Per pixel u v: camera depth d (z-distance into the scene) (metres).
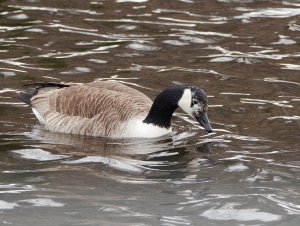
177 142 15.48
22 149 14.92
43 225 11.86
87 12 23.72
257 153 14.94
